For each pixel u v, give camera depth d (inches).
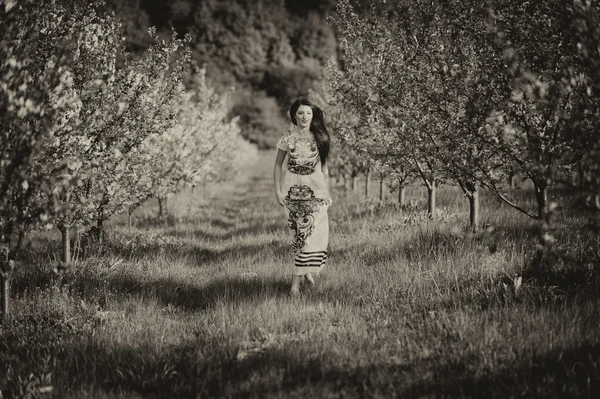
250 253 354.0
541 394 131.0
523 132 202.2
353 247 325.7
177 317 218.4
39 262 306.0
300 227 239.0
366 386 142.7
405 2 301.7
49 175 185.8
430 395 136.9
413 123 275.0
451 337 165.3
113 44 276.4
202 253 386.9
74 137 247.0
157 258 332.8
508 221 315.0
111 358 172.1
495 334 156.4
